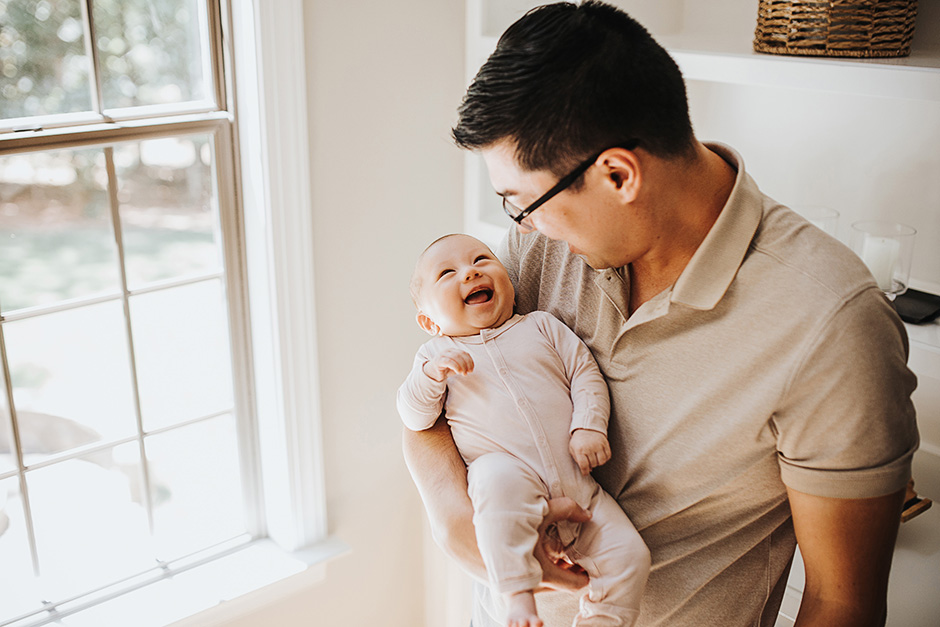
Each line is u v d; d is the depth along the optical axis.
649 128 0.89
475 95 0.93
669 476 1.06
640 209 0.95
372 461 2.28
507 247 1.35
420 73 2.03
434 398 1.20
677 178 0.95
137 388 1.92
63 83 1.68
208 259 2.20
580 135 0.88
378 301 2.14
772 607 1.19
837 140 1.77
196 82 1.85
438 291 1.25
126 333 1.88
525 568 1.01
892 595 1.46
